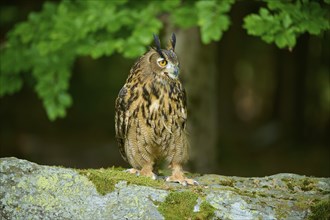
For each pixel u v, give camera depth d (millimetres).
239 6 25156
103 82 39438
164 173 9625
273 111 33844
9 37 13414
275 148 29844
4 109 33000
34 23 12984
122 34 12234
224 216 7051
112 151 29125
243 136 33625
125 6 12578
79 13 12422
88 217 6988
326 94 32094
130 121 8656
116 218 6977
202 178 8742
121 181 7320
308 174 25172
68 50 12602
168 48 9547
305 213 7184
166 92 8500
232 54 35594
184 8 11812
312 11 10688
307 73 30172
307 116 30578
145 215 6988
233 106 39906
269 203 7309
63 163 26875
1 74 13594
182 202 7129
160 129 8516
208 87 16672
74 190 7180
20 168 7312
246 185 8383
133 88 8602
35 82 14250
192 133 16438
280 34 10484
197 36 16281
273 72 36719
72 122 35344
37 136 31719
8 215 7008
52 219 6977
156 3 12062
